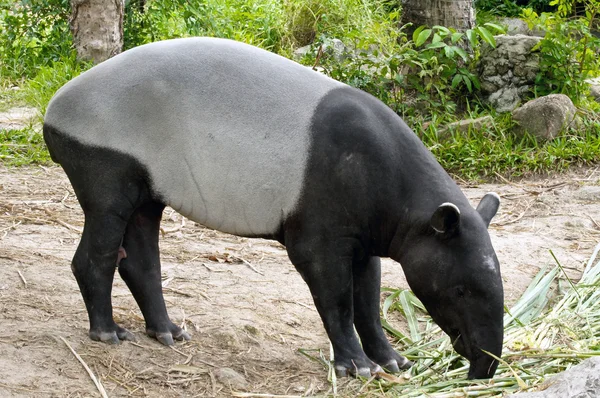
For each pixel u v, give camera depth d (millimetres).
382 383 7020
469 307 6480
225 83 6957
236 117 6883
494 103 16375
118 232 7277
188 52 7129
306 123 6781
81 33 19797
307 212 6781
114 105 7066
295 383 7164
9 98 19078
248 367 7430
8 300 8273
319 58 16812
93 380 6777
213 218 7152
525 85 16406
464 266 6480
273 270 10078
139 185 7195
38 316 7957
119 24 20078
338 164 6688
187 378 7082
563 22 16719
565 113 15234
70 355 7180
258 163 6840
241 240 11281
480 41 16625
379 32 20688
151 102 7000
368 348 7535
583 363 6000
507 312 8367
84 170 7203
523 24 26125
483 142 14906
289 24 24625
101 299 7438
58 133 7258
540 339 7789
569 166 14773
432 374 7305
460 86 16734
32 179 13586
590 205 12961
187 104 6953
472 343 6480
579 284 9242
